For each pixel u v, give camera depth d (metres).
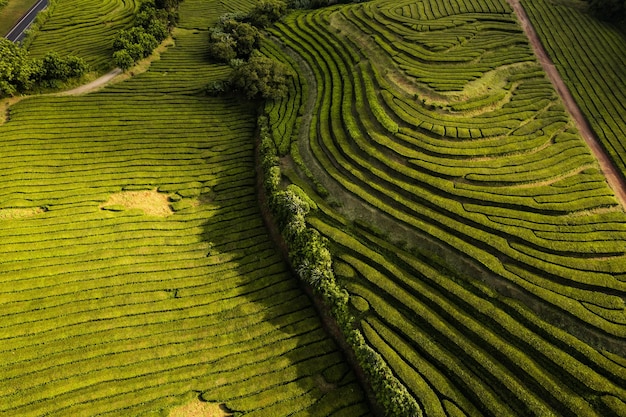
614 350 34.09
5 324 37.69
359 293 39.91
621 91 59.91
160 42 81.94
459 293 38.56
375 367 34.19
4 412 32.66
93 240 46.06
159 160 57.66
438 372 34.69
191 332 39.25
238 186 55.38
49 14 84.50
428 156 50.56
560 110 56.78
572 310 36.06
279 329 39.91
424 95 58.84
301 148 56.06
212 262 45.94
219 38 78.75
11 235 45.03
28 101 62.81
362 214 46.78
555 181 47.38
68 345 36.88
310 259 41.19
